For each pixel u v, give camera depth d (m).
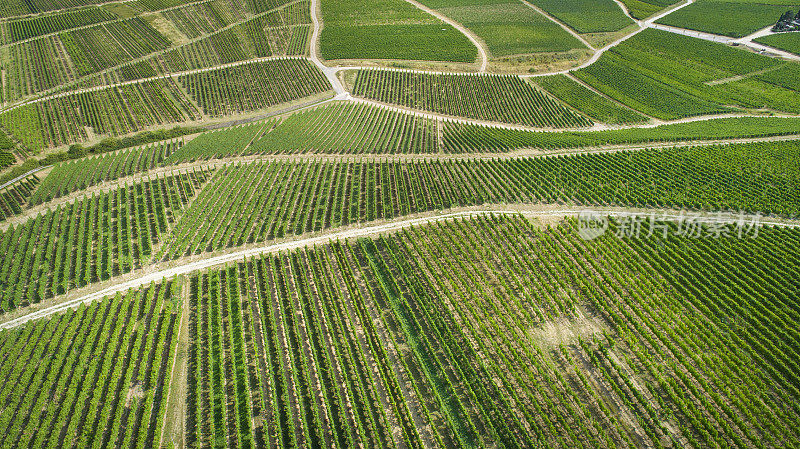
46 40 132.25
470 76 128.25
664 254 59.97
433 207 70.38
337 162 83.62
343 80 125.00
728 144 89.56
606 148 90.00
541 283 56.31
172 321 51.91
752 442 40.59
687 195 71.50
